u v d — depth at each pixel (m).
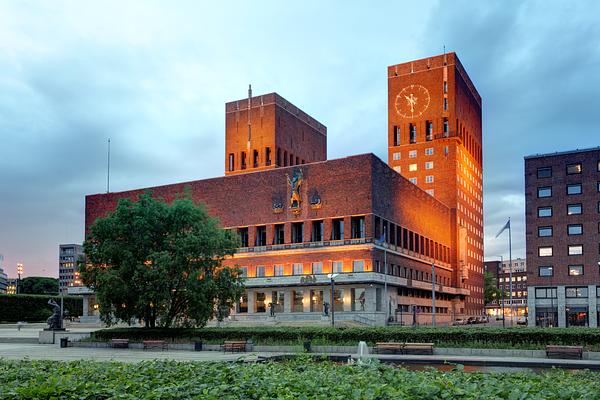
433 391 11.84
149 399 12.63
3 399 12.80
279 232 109.81
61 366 19.61
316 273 102.62
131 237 52.00
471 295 158.00
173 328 52.00
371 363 17.69
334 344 43.00
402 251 112.06
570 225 98.25
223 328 50.19
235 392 13.03
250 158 145.25
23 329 88.25
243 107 148.50
